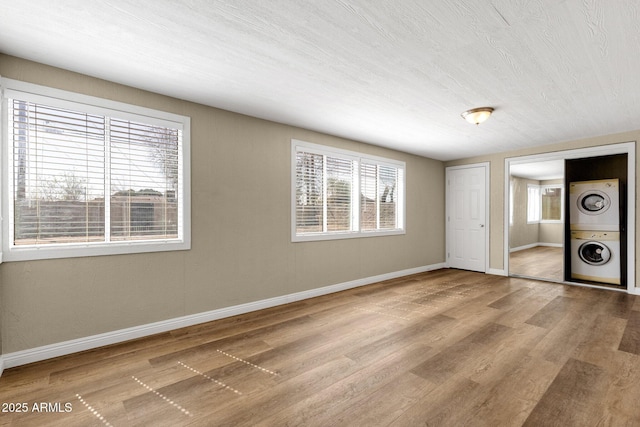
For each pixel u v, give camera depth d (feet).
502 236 17.97
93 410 5.73
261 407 5.81
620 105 10.34
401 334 9.29
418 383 6.60
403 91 9.25
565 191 16.62
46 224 7.75
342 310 11.64
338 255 14.51
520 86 8.83
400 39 6.50
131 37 6.45
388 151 17.01
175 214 9.86
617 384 6.49
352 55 7.18
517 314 11.09
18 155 7.38
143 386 6.51
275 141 12.23
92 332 8.31
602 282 15.67
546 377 6.80
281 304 12.36
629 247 13.89
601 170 17.13
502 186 17.92
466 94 9.45
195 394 6.23
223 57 7.29
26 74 7.36
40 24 5.97
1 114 6.98
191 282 10.06
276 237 12.24
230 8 5.49
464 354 7.95
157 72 8.04
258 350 8.21
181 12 5.61
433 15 5.67
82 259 8.17
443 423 5.34
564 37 6.35
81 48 6.88
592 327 9.77
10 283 7.24
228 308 10.91
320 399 6.05
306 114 11.35
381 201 16.88
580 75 8.08
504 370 7.12
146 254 9.19
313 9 5.52
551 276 17.53
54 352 7.76
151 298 9.29
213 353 8.04
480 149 17.25
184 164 9.89
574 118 11.76
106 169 8.55
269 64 7.63
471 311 11.46
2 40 6.55
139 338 9.00
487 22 5.87
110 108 8.54
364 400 6.01
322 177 14.06
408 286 15.42
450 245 20.51
